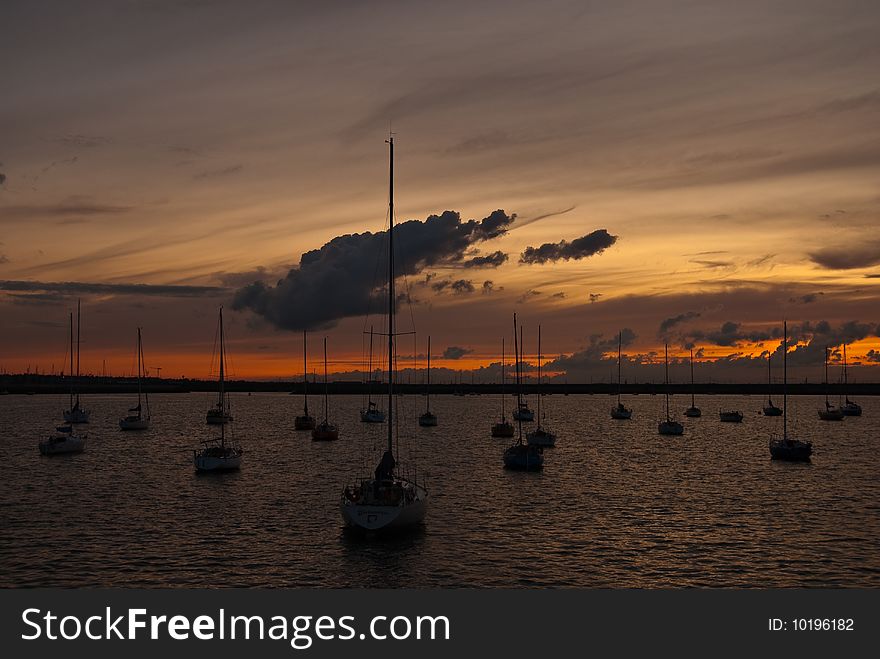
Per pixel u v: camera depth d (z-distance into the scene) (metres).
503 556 45.25
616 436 137.62
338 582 40.75
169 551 46.06
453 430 150.25
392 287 52.47
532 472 82.31
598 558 45.09
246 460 93.25
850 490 70.44
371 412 168.38
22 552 45.72
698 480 76.88
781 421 196.75
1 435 128.62
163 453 100.56
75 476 77.56
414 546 47.28
